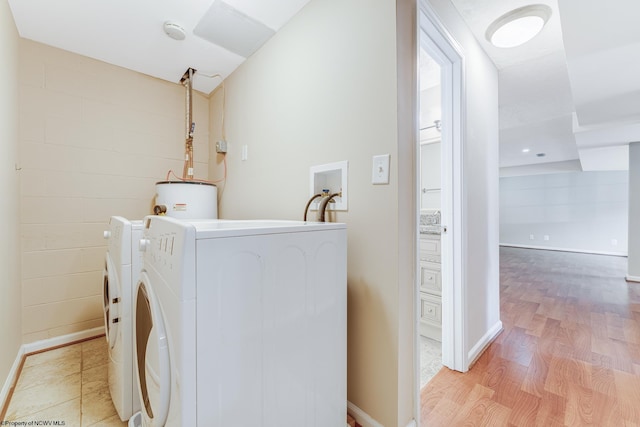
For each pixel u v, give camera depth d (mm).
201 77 2404
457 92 1639
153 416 826
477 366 1703
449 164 1676
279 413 869
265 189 1867
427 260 2152
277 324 861
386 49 1108
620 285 3643
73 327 2051
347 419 1189
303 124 1536
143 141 2379
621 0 1323
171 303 702
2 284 1434
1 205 1429
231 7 1571
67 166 2035
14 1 1530
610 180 6418
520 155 5738
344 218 1284
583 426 1208
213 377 711
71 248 2049
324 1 1408
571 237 6879
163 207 1994
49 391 1469
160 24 1734
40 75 1920
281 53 1722
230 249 744
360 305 1209
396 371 1075
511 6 1544
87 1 1541
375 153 1149
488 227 2082
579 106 2654
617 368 1664
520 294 3238
